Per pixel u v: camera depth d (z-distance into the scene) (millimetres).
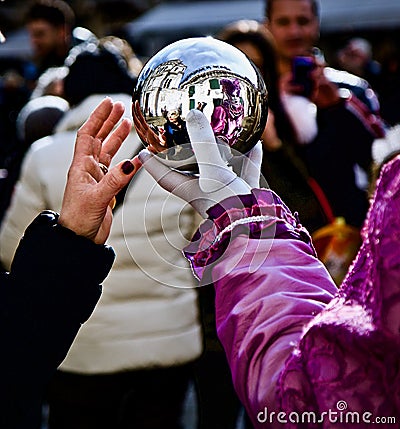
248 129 1370
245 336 1255
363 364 1121
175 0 12992
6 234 3213
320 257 2986
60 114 3910
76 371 3107
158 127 1343
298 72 3732
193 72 1340
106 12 12875
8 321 1363
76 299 1379
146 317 3041
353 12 11367
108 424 3207
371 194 2248
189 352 3141
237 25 3578
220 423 3463
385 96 7449
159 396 3180
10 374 1362
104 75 3229
